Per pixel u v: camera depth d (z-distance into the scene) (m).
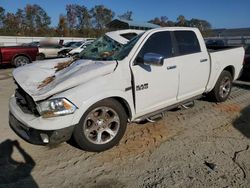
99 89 3.66
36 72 4.42
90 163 3.63
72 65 4.36
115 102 3.91
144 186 3.12
